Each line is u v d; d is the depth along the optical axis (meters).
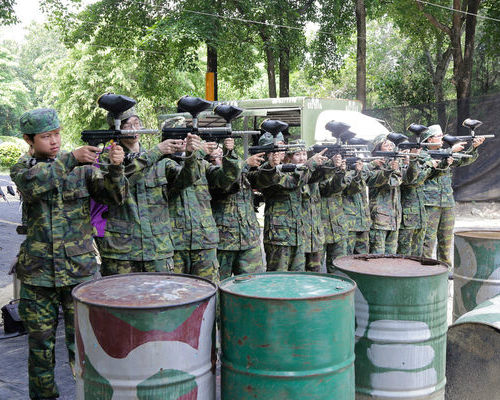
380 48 28.56
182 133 3.81
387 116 14.76
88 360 2.44
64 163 3.27
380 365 3.11
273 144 4.67
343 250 5.89
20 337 5.16
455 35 16.73
